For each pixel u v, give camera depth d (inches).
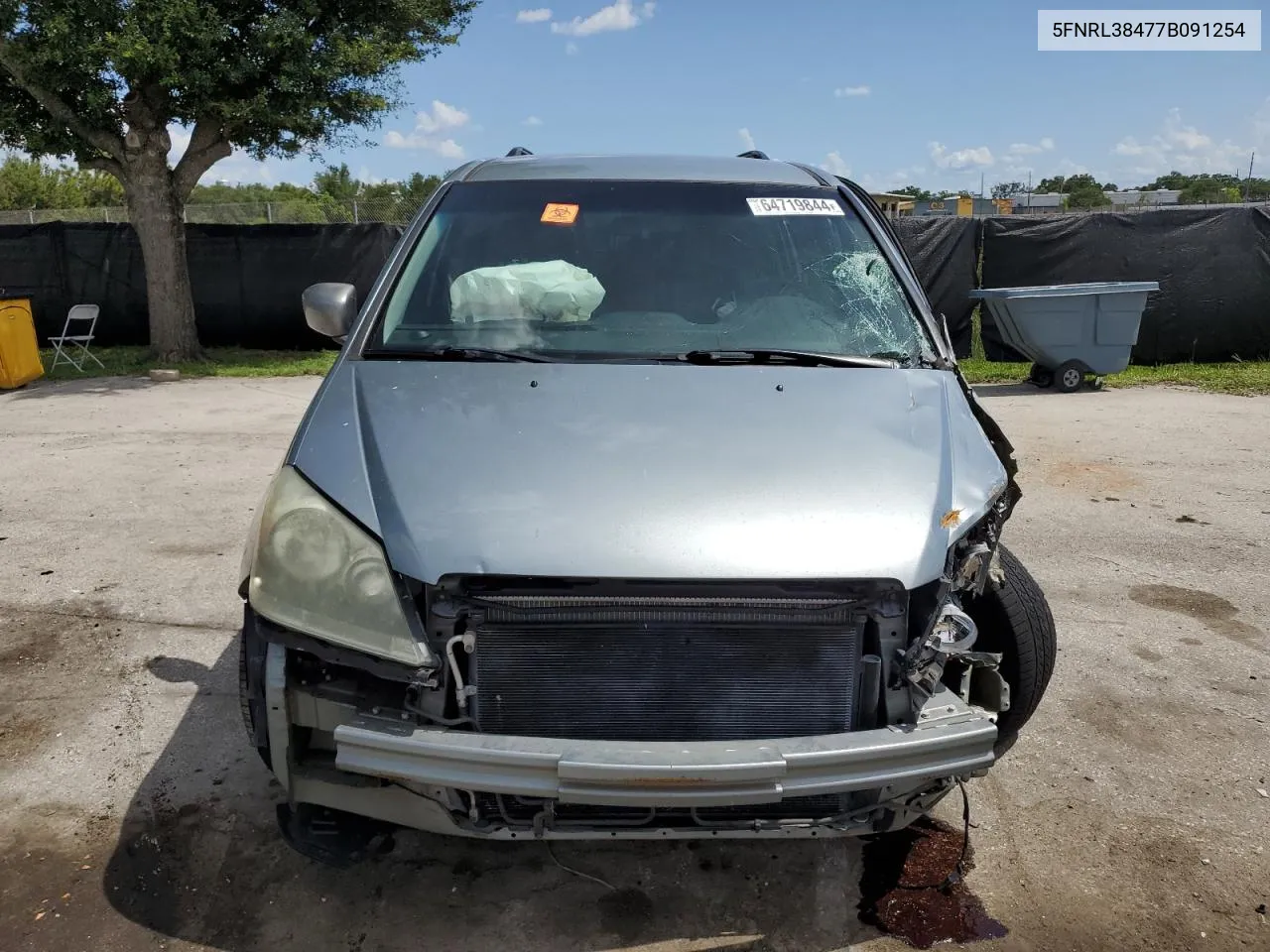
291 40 454.0
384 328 118.0
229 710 140.2
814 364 114.6
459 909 101.5
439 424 98.4
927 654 85.8
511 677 87.2
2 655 156.9
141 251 557.3
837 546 87.0
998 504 98.5
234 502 243.8
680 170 145.5
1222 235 449.7
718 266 127.9
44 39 431.2
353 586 85.0
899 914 101.5
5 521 227.6
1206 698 146.2
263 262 553.6
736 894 104.1
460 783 79.2
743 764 78.0
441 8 550.0
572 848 111.3
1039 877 107.2
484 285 122.3
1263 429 331.3
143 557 202.7
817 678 89.0
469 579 85.1
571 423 99.0
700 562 84.7
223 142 512.1
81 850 109.5
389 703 86.3
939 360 118.7
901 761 82.6
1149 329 459.8
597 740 84.6
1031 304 400.5
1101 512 239.8
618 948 96.7
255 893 103.3
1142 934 98.9
